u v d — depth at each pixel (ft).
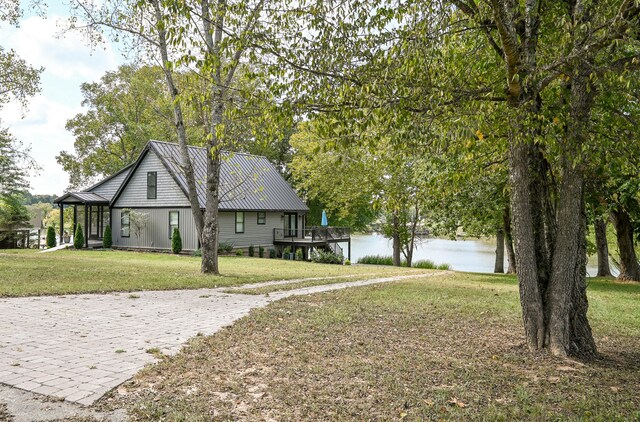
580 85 19.84
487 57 23.20
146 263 66.08
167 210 95.81
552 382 17.20
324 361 18.80
